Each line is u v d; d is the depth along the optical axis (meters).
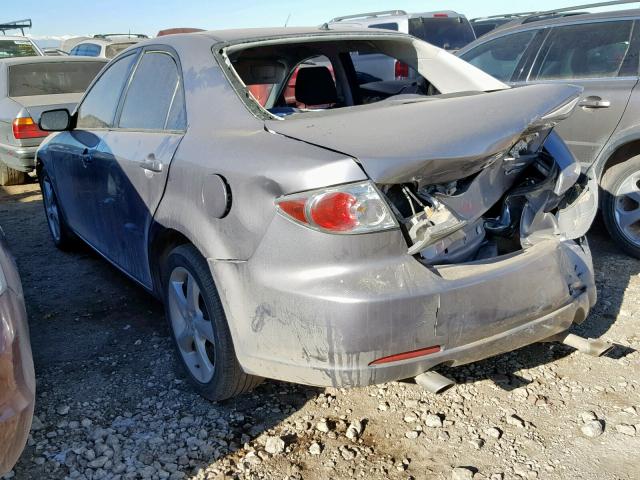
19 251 5.54
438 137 2.33
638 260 4.61
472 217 2.67
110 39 14.46
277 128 2.67
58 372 3.38
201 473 2.57
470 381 3.13
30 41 11.22
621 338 3.47
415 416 2.88
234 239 2.57
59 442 2.78
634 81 4.57
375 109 2.80
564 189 2.94
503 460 2.58
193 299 2.97
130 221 3.51
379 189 2.29
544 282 2.64
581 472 2.50
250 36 3.31
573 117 4.86
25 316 2.37
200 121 2.99
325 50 3.90
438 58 3.80
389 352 2.33
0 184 8.60
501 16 10.62
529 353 3.36
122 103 3.82
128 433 2.84
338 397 3.06
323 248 2.31
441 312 2.37
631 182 4.58
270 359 2.51
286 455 2.66
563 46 5.13
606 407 2.89
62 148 4.52
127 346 3.66
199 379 3.05
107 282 4.70
